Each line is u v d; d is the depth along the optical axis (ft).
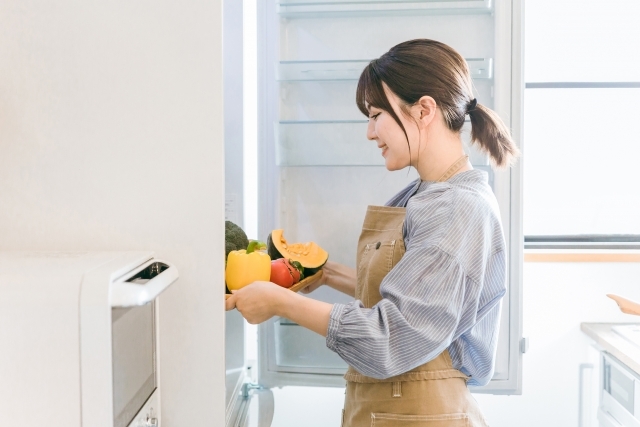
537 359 6.72
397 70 3.43
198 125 2.57
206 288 2.63
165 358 2.67
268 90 4.73
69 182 2.59
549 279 6.70
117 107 2.57
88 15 2.54
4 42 2.55
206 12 2.53
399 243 3.37
